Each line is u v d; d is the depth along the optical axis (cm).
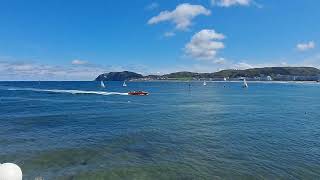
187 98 13025
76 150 3400
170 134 4391
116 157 3131
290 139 4044
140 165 2859
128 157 3131
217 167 2803
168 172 2669
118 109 8119
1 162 2919
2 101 10775
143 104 9838
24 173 2611
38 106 8844
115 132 4534
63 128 4906
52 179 2467
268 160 3027
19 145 3625
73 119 6009
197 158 3097
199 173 2644
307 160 3028
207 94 16550
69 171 2675
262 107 8931
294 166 2836
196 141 3903
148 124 5375
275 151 3391
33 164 2872
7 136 4194
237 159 3062
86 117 6341
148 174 2620
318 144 3741
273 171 2698
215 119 6112
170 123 5509
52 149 3431
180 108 8525
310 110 8081
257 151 3388
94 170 2709
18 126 5097
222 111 7744
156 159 3058
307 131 4675
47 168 2756
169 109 8219
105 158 3092
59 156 3152
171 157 3134
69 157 3120
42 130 4706
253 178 2531
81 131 4619
